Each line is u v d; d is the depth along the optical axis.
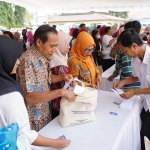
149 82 1.37
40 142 0.80
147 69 1.34
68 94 1.04
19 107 0.69
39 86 1.12
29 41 4.36
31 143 0.77
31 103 1.05
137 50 1.29
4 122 0.67
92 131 1.07
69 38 1.54
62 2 5.94
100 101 1.52
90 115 1.15
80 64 1.67
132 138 1.35
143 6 6.34
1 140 0.58
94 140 0.99
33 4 6.42
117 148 0.96
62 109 1.09
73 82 1.27
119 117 1.24
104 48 4.05
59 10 7.44
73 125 1.12
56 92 1.04
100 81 1.88
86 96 1.07
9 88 0.67
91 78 1.73
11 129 0.62
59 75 1.38
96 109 1.37
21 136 0.68
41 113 1.18
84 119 1.14
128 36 1.28
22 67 1.05
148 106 1.46
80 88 1.09
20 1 5.74
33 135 0.77
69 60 1.71
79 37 1.69
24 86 1.05
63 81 1.39
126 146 1.17
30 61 1.06
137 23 2.12
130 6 6.51
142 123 1.57
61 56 1.43
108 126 1.12
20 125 0.69
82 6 6.82
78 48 1.69
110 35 4.19
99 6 6.73
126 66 1.90
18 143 0.65
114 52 2.65
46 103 1.21
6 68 0.75
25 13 16.25
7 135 0.59
